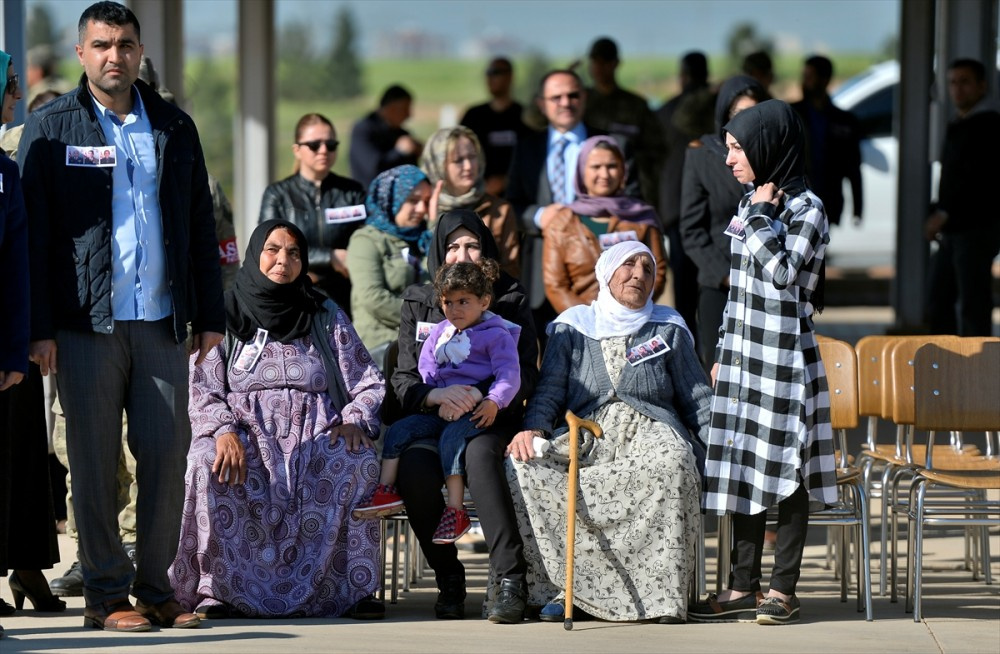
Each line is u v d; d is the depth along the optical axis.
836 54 102.81
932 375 16.50
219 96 103.62
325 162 20.89
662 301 20.03
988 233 28.38
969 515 17.08
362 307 19.06
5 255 13.58
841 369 17.23
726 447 15.21
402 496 15.53
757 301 14.98
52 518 15.13
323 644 13.81
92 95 14.11
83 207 13.88
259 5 36.34
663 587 15.15
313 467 15.77
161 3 29.19
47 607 15.52
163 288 14.21
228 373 16.25
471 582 17.61
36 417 14.98
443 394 15.77
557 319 16.73
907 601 16.27
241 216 36.88
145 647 13.51
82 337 13.98
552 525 15.41
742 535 15.37
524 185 21.42
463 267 15.90
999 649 14.02
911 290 35.91
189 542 15.45
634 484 15.20
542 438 15.51
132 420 14.31
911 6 35.00
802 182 15.05
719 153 19.95
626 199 19.95
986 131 28.16
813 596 17.02
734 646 14.00
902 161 35.62
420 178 19.22
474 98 114.94
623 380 16.14
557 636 14.41
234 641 13.88
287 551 15.53
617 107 27.83
